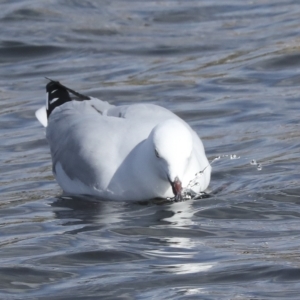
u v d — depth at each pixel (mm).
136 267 9344
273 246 9789
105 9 24422
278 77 18500
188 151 11117
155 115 12539
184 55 20688
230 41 21375
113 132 12297
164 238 10305
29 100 17969
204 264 9328
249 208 11312
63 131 13023
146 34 22344
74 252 9883
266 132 14914
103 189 12133
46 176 13500
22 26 23078
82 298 8547
